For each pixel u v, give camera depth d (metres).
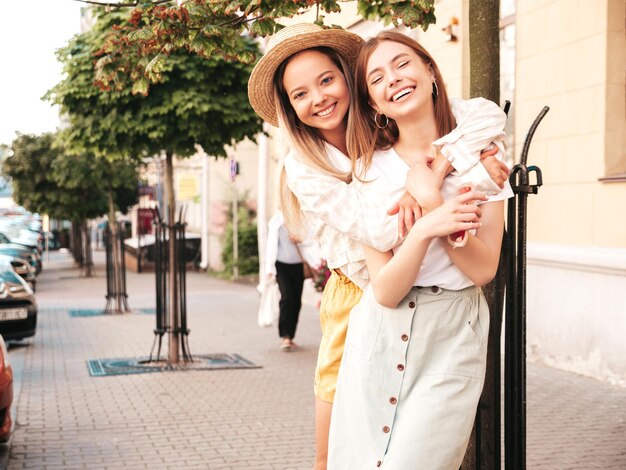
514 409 2.89
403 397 2.37
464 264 2.30
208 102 8.05
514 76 8.58
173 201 8.80
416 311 2.37
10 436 5.71
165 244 8.87
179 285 8.84
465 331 2.37
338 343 2.89
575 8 7.58
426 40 9.96
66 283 23.53
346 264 2.54
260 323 9.92
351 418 2.42
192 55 8.03
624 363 6.93
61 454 5.32
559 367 7.72
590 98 7.43
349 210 2.36
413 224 2.27
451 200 2.21
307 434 5.83
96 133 8.41
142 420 6.26
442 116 2.44
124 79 4.59
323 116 2.56
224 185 25.27
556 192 7.89
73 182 21.59
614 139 7.29
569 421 5.91
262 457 5.26
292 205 2.80
